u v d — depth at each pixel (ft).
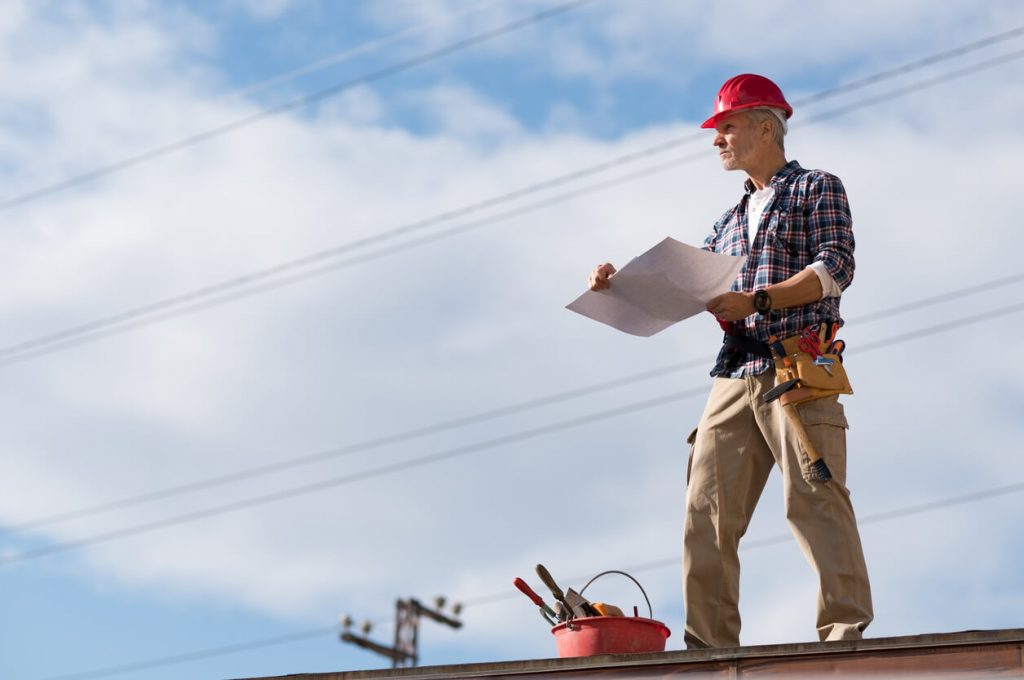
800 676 25.64
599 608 30.55
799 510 29.25
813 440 29.37
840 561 28.71
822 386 29.43
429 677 27.78
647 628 29.71
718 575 30.42
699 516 30.76
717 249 31.68
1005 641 24.71
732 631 30.19
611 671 26.81
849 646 25.52
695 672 26.32
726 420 30.83
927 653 25.05
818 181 30.58
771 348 29.99
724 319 29.35
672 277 28.73
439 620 142.51
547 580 30.99
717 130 31.65
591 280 29.53
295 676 28.63
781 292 29.17
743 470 30.63
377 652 139.13
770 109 31.37
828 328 30.01
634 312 29.66
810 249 30.37
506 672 27.40
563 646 29.89
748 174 31.58
